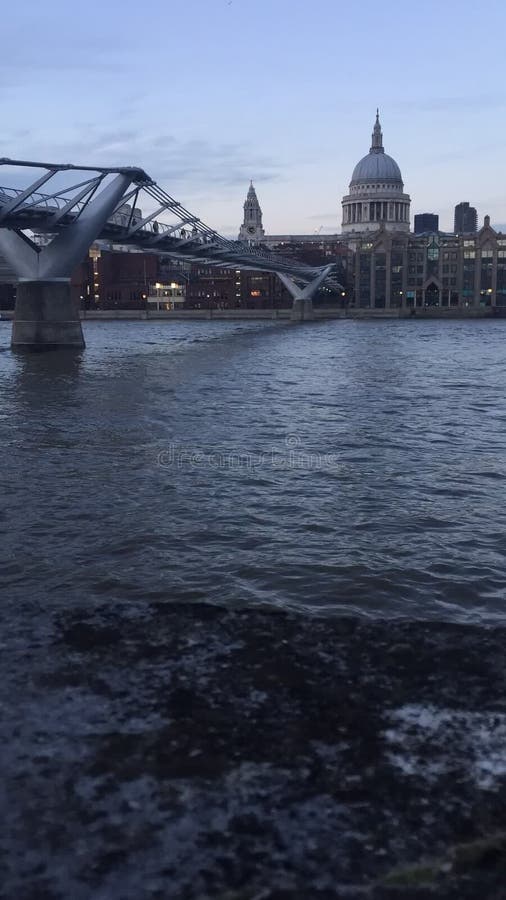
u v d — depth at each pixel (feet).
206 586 40.86
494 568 44.73
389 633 32.99
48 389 162.91
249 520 55.98
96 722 23.70
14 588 40.37
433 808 19.17
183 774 20.71
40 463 78.23
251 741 22.53
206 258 440.86
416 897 16.16
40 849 17.65
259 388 166.40
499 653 30.48
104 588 40.42
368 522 55.72
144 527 53.67
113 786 20.12
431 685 26.84
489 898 16.11
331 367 229.45
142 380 185.16
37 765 21.11
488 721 23.91
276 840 17.97
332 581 41.96
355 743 22.43
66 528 53.31
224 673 27.86
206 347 336.90
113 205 301.63
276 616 35.53
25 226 281.13
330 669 28.37
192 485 67.87
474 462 80.89
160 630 33.12
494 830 18.29
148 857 17.42
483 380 187.01
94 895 16.30
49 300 304.91
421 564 45.42
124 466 76.69
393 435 100.17
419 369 222.48
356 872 16.93
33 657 29.35
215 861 17.28
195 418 116.26
